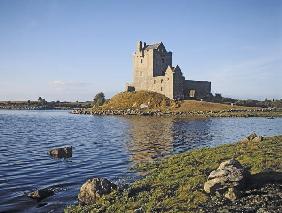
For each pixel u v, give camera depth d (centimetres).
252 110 15500
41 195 2745
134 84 18888
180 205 2089
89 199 2552
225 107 15775
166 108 15700
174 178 2841
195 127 9244
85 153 5003
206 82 18250
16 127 9894
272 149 3603
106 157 4647
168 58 18350
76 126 10238
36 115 18125
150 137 7062
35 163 4166
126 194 2489
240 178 2247
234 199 2108
